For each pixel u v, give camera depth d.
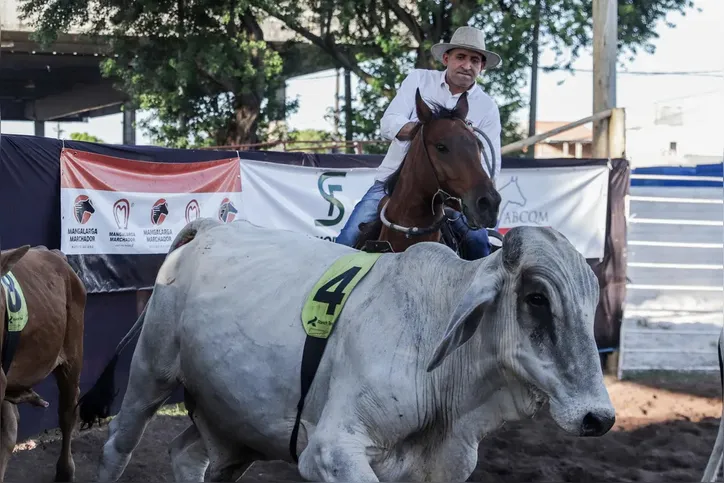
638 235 11.41
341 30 23.50
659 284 11.60
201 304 4.21
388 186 5.33
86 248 7.21
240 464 4.55
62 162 7.02
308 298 3.82
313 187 8.85
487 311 3.40
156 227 7.74
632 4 20.81
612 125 11.00
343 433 3.42
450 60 5.55
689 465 6.62
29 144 6.80
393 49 22.28
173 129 23.39
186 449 4.76
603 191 10.38
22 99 34.31
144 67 22.27
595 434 3.12
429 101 5.09
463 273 3.54
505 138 22.95
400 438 3.50
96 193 7.27
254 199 8.48
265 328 3.89
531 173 10.05
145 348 4.60
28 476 6.18
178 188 7.86
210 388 4.12
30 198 6.82
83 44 24.61
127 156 7.51
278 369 3.80
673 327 11.75
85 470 6.45
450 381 3.50
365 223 5.47
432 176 4.93
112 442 4.73
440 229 5.20
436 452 3.61
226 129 23.62
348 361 3.54
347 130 24.81
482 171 4.80
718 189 11.66
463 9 20.34
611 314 10.31
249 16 22.12
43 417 7.16
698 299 11.79
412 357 3.49
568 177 10.23
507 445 7.14
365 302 3.66
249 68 21.20
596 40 11.29
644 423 7.95
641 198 10.60
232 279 4.19
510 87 21.05
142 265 7.65
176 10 21.97
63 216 7.02
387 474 3.56
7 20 22.28
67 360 6.21
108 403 5.18
